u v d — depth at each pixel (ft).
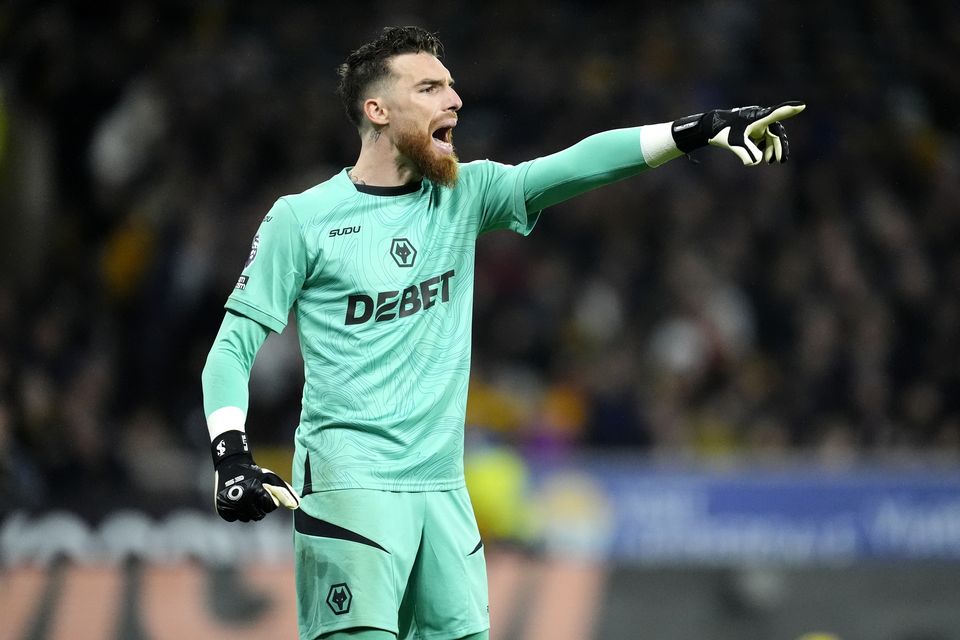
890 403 119.55
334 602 41.06
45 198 131.13
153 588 86.94
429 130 42.55
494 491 90.68
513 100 143.64
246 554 88.84
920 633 94.89
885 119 147.33
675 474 94.43
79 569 86.17
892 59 153.38
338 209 42.52
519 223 44.52
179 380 112.47
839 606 94.48
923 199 142.72
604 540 92.58
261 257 42.14
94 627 85.46
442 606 42.32
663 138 42.22
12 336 104.68
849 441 114.21
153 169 133.39
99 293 121.70
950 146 150.82
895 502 96.37
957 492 96.94
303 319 42.57
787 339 126.11
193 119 136.77
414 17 152.35
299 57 146.00
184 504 89.04
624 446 109.91
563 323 124.16
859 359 121.39
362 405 41.63
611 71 148.36
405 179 43.52
